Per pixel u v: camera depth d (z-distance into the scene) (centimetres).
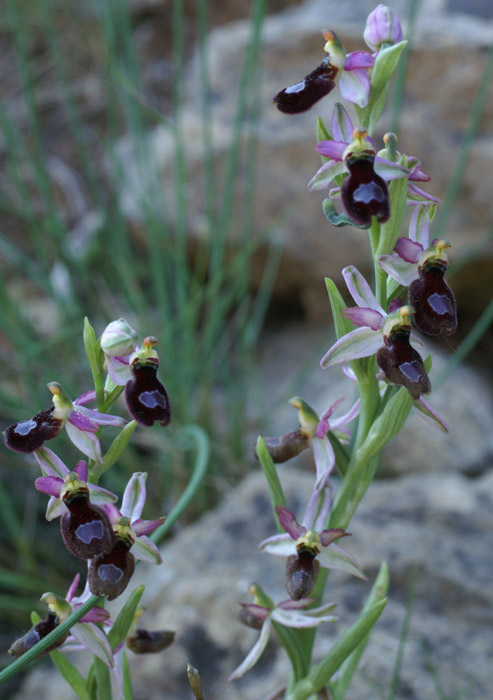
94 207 96
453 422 68
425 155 77
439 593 49
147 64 109
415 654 46
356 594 49
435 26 80
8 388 73
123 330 28
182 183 68
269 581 50
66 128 105
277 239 80
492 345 82
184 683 47
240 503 56
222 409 75
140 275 86
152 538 38
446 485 57
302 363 79
